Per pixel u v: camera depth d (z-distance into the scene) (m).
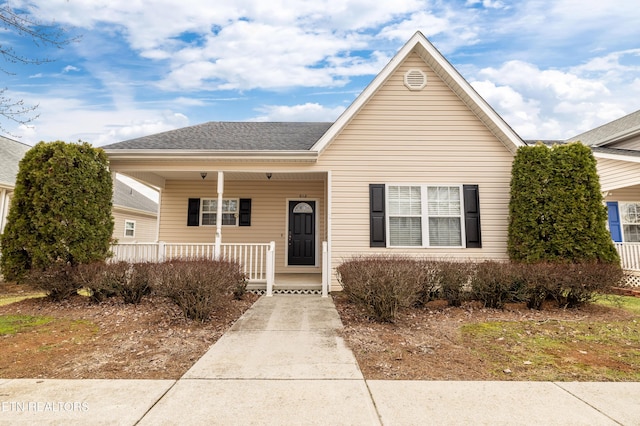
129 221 19.34
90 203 7.33
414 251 8.48
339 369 3.54
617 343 4.49
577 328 5.18
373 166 8.69
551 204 7.41
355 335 4.80
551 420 2.56
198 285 5.46
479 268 6.66
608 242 7.26
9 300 7.44
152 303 6.71
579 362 3.82
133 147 8.53
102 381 3.21
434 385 3.17
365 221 8.57
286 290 8.35
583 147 7.59
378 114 8.81
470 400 2.87
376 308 5.54
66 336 4.70
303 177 10.27
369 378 3.32
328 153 8.67
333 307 6.73
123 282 6.59
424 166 8.71
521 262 7.37
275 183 10.90
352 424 2.48
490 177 8.70
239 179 10.66
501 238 8.56
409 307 6.20
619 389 3.11
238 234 10.69
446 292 6.65
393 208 8.62
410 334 4.86
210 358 3.85
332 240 8.49
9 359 3.81
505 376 3.41
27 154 7.23
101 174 7.67
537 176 7.62
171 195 10.70
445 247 8.48
